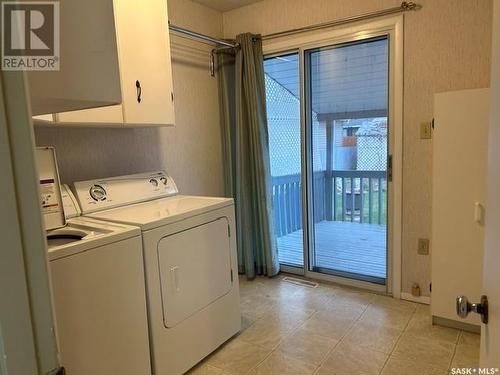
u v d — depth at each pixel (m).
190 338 2.02
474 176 2.08
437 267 2.29
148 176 2.55
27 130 0.49
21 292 0.49
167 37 2.38
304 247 3.24
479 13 2.23
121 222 1.84
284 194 3.43
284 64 3.20
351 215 3.06
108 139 2.45
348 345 2.18
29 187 0.50
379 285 2.88
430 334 2.26
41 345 0.52
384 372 1.92
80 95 0.78
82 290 1.50
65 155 2.21
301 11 2.91
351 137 2.95
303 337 2.29
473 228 2.13
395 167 2.64
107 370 1.61
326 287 3.05
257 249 3.35
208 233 2.15
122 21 2.06
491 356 0.80
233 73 3.26
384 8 2.55
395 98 2.58
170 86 2.41
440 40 2.37
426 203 2.56
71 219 1.99
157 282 1.83
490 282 0.81
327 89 3.01
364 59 2.79
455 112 2.09
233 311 2.33
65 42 0.74
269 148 3.34
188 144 3.06
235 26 3.26
